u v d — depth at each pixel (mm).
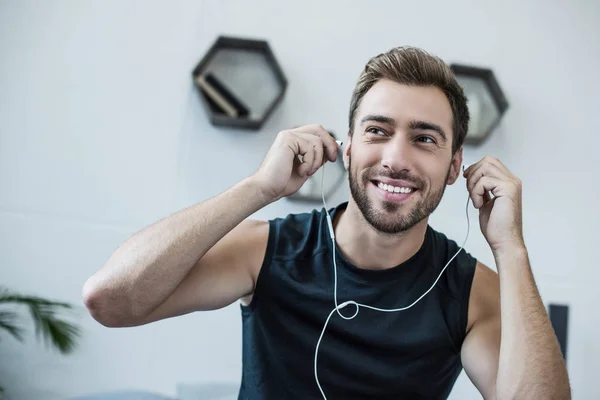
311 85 2646
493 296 1317
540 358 1146
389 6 2693
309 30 2664
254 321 1316
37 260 2555
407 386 1280
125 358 2580
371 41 2676
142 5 2621
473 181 1321
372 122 1204
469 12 2727
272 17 2656
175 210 2590
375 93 1216
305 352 1291
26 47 2570
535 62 2748
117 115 2594
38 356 2551
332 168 2611
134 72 2605
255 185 1237
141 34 2615
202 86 2590
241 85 2639
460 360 1335
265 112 2545
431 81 1206
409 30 2693
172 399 2490
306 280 1290
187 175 2602
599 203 2740
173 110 2611
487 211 1316
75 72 2584
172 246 1163
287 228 1357
